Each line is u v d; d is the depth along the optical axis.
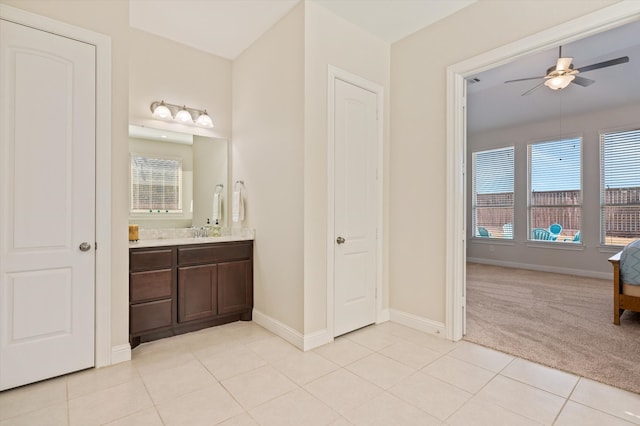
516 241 6.36
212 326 3.06
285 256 2.77
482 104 6.07
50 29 2.04
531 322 3.18
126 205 2.35
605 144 5.26
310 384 2.04
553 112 5.57
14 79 1.94
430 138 2.89
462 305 2.80
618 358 2.38
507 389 1.98
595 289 4.57
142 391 1.94
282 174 2.79
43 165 2.03
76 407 1.78
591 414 1.74
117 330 2.31
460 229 2.74
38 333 2.02
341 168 2.82
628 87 4.69
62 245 2.09
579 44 4.04
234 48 3.28
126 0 2.32
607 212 5.27
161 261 2.67
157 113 3.02
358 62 2.93
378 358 2.40
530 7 2.27
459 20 2.67
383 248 3.19
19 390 1.94
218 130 3.46
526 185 6.20
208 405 1.81
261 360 2.36
